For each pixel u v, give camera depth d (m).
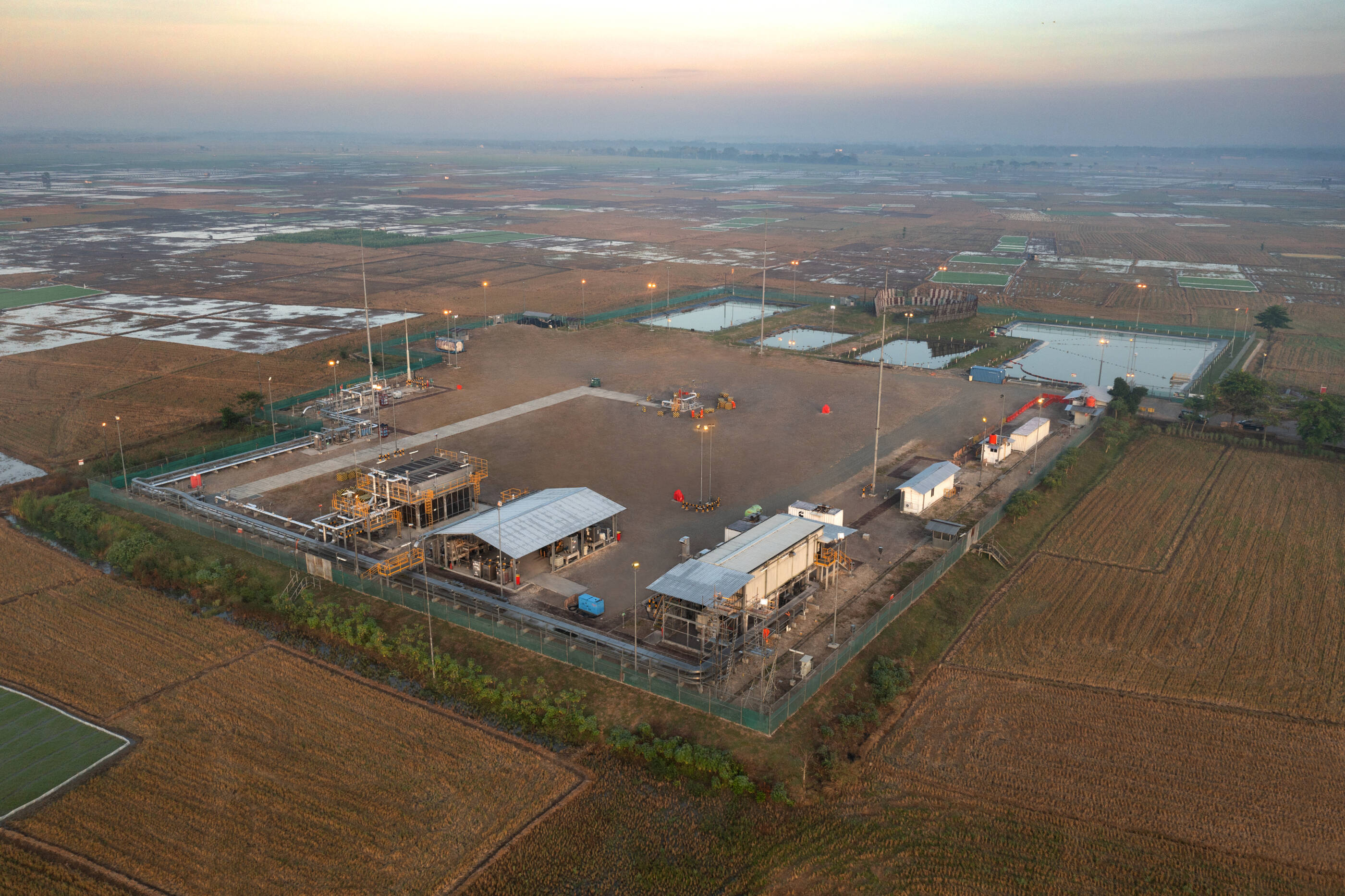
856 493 79.94
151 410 103.12
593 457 87.88
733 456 88.94
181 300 168.75
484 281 194.62
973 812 42.25
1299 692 51.69
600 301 174.12
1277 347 143.00
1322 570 66.94
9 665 52.31
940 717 49.41
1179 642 57.09
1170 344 150.62
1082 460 90.25
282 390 110.88
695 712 48.50
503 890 37.28
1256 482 85.56
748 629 55.53
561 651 53.22
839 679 51.84
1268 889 37.69
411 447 90.31
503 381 116.06
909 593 59.84
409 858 38.78
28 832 39.53
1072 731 48.16
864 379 119.94
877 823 41.47
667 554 67.06
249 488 79.12
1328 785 43.97
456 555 64.81
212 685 51.09
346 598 60.03
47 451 90.19
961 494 79.75
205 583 60.97
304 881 37.38
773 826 41.28
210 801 41.72
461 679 51.31
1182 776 44.56
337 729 47.31
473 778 43.94
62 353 127.25
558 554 64.38
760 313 171.38
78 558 67.25
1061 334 158.25
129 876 37.34
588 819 41.44
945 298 170.50
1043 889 37.78
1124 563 68.50
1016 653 56.03
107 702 49.06
